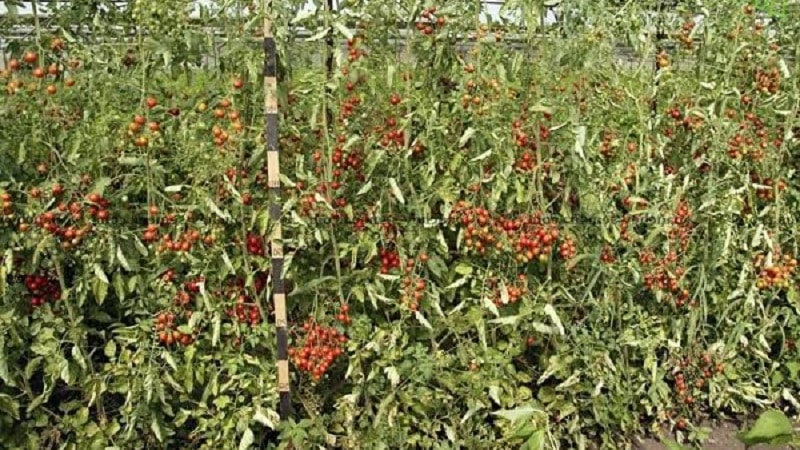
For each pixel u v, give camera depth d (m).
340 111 3.39
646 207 3.99
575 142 3.49
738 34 4.03
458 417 3.62
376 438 3.45
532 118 3.51
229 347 3.43
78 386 3.36
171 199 3.41
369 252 3.42
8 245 3.11
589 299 3.77
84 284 3.17
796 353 4.36
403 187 3.53
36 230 3.07
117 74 3.40
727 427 4.22
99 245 3.16
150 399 3.26
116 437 3.39
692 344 4.15
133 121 3.19
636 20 3.77
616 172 3.89
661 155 4.03
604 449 3.81
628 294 3.91
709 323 4.34
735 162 4.00
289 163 3.39
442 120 3.48
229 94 3.25
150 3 3.10
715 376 4.14
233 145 3.22
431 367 3.45
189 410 3.48
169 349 3.41
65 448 3.31
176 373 3.36
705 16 3.99
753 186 4.04
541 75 3.47
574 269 3.85
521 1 3.34
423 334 3.63
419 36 3.47
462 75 3.45
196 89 3.44
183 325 3.35
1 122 3.08
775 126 4.20
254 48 3.21
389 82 3.27
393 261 3.52
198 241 3.32
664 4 4.06
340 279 3.41
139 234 3.33
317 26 3.27
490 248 3.60
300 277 3.47
